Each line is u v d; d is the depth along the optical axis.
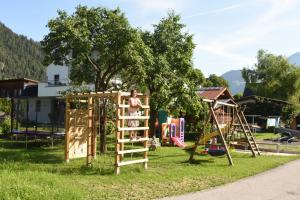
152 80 20.44
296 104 48.09
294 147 27.45
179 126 28.22
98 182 11.26
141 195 9.95
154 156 18.59
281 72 65.56
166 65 20.56
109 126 25.69
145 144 14.43
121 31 17.30
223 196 10.31
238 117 20.34
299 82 62.03
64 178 11.40
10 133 26.48
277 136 38.19
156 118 25.66
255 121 46.22
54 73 44.16
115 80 22.36
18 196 8.50
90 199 9.27
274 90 63.12
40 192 8.85
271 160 18.31
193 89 22.94
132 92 14.35
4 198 8.28
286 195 10.73
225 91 39.19
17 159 15.40
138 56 17.78
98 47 17.62
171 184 11.50
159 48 21.69
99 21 17.98
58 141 22.86
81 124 16.09
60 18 17.41
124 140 13.38
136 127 14.32
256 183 12.38
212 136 18.58
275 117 44.75
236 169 14.93
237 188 11.45
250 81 70.19
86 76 19.17
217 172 13.95
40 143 22.08
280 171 15.16
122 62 18.27
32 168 13.18
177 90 22.52
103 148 18.61
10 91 46.44
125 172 13.16
